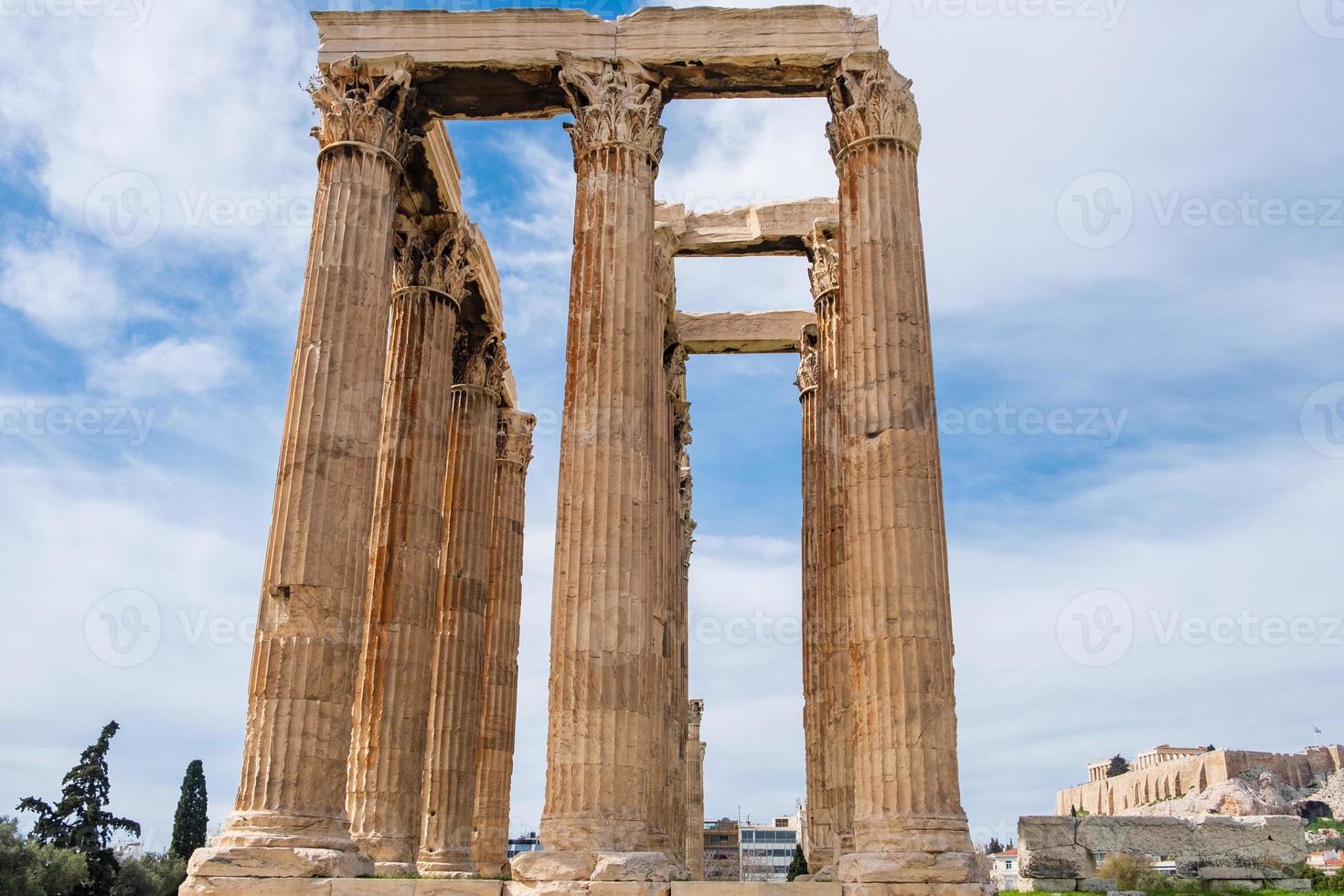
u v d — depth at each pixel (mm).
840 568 29344
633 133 23641
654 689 21828
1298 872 35625
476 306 32844
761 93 24891
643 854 18797
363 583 21500
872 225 22500
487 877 30344
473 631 31391
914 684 19531
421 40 24500
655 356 23016
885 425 21062
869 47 23797
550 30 24438
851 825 27047
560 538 21234
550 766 19938
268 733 19703
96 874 57750
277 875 18422
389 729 25359
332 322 22297
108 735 63375
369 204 23344
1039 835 36375
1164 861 35625
